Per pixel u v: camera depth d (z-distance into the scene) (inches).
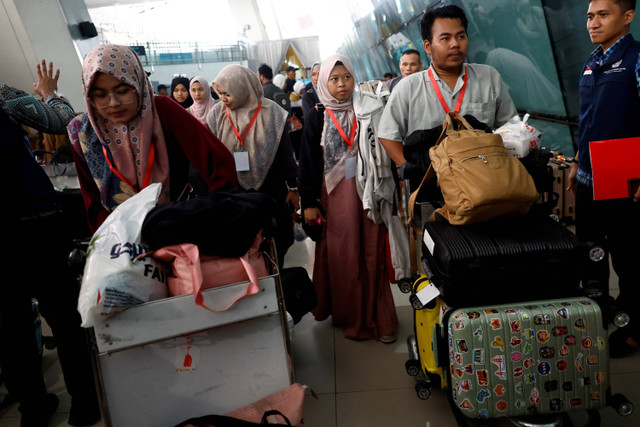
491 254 60.2
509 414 61.4
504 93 86.1
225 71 103.6
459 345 60.4
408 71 164.4
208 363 53.5
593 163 70.7
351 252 99.1
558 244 60.9
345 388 86.7
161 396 52.8
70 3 244.1
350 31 618.5
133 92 64.2
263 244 58.2
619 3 79.1
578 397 61.0
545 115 203.0
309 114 99.3
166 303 49.4
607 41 83.1
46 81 78.7
